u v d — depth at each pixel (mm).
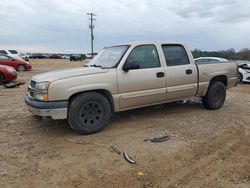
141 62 5660
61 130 5371
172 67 6055
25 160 4016
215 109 7137
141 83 5559
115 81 5238
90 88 4965
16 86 11859
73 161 3969
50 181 3426
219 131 5309
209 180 3447
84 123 5004
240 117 6395
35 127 5590
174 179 3475
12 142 4742
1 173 3621
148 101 5773
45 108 4676
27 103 5156
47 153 4258
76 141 4758
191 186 3309
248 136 5047
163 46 6051
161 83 5852
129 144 4605
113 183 3367
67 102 4781
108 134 5121
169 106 7500
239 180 3443
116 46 6027
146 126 5613
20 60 20719
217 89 7027
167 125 5676
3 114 6656
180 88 6191
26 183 3377
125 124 5758
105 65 5621
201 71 6590
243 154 4238
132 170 3691
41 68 26266
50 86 4680
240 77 14875
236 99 9078
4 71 12391
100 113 5160
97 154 4211
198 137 4953
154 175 3561
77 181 3420
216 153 4266
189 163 3914
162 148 4430
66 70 5270
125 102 5438
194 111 6945
